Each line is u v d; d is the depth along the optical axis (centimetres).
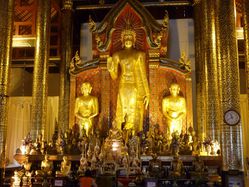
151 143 1766
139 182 1424
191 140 1770
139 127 1983
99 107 2069
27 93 2631
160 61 2077
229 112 1379
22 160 1716
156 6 2381
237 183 1273
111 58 2023
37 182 1488
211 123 1759
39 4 1959
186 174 1486
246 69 1435
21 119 2334
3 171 1423
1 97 1449
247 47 1438
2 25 1495
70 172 1501
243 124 2208
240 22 1995
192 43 2339
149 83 2045
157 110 2019
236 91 1395
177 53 2338
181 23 2378
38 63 1892
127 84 2027
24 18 2195
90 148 1733
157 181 1357
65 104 2131
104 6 2356
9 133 2306
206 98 1817
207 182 1417
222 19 1448
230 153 1355
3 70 1469
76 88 2130
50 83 2616
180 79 2073
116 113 2012
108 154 1664
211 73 1808
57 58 2306
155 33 2075
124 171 1567
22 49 2477
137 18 2142
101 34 2125
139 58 2044
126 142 1756
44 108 1853
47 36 1939
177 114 1966
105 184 1284
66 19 2255
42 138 1792
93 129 2027
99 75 2125
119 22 2156
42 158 1703
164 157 1702
